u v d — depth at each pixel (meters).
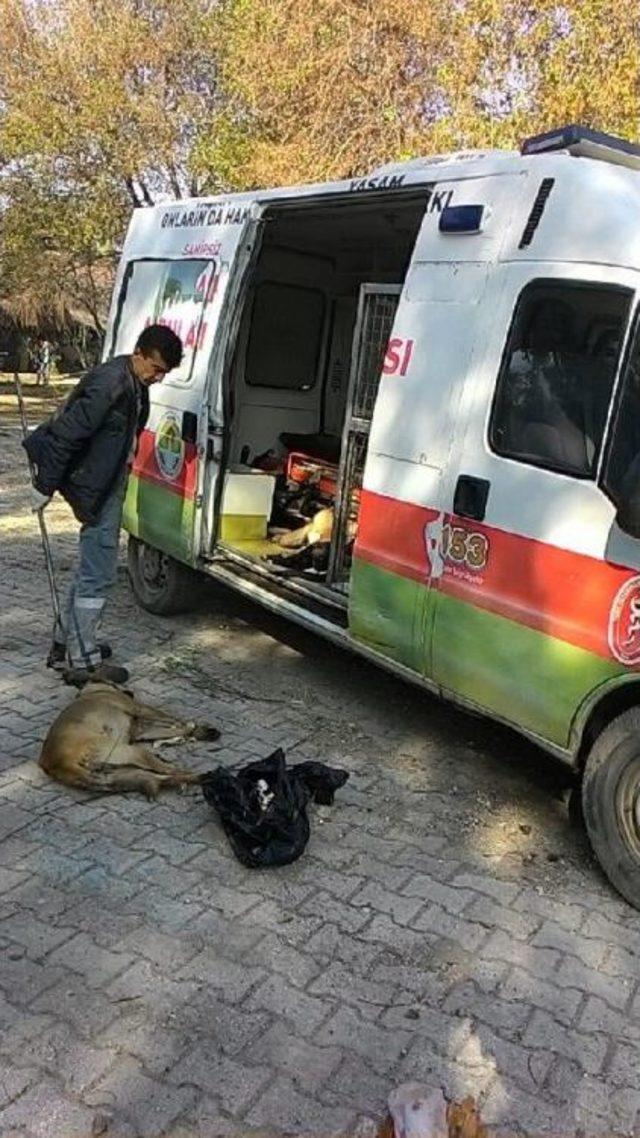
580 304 3.70
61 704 5.18
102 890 3.59
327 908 3.58
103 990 3.07
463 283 4.18
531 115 9.74
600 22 9.09
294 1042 2.91
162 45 20.08
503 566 3.89
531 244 3.90
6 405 24.61
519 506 3.82
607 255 3.61
